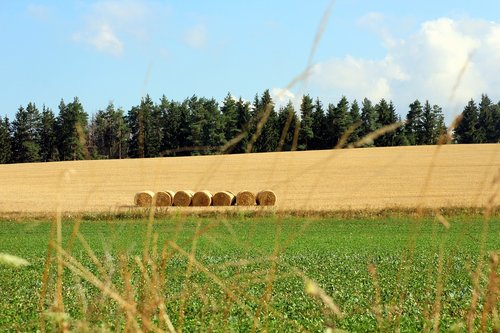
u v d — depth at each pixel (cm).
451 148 13462
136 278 2402
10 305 2219
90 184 9844
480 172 9775
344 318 1850
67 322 527
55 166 12812
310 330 1670
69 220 6378
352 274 3066
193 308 1867
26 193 9319
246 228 5534
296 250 4309
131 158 13712
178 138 10462
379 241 4859
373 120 14912
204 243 4544
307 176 9906
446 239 4759
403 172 10138
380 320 712
